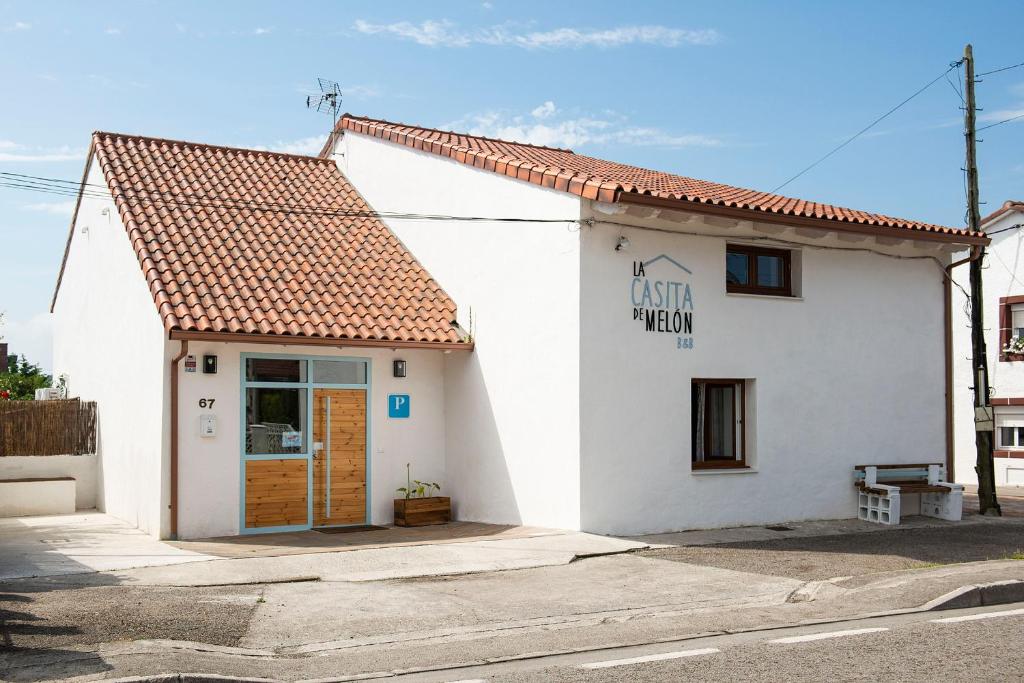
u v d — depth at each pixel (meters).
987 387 17.03
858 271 16.17
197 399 13.61
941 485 15.84
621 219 13.75
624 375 13.69
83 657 7.01
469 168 15.74
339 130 20.39
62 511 16.83
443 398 16.03
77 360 20.84
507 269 14.73
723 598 9.72
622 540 12.96
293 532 14.20
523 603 9.41
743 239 15.02
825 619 8.66
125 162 17.59
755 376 14.97
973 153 17.06
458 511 15.60
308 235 17.11
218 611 8.79
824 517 15.48
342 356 15.04
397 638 8.05
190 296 13.74
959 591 9.34
